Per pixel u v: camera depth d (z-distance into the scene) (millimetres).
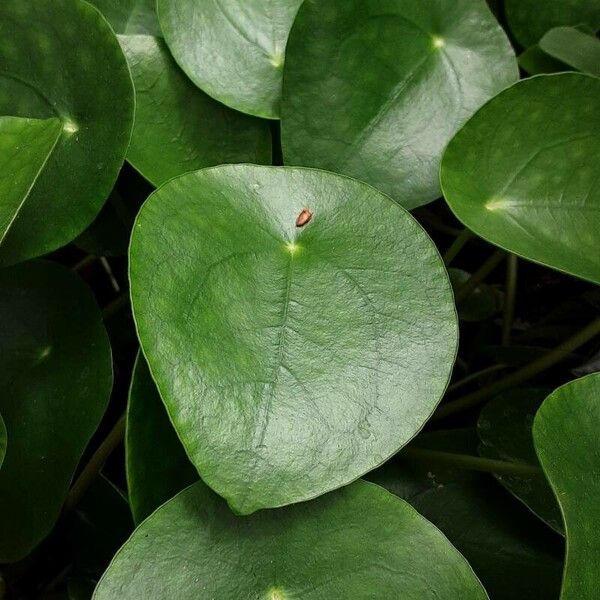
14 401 320
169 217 281
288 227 297
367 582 271
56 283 334
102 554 345
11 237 309
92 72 312
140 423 284
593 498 279
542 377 423
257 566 271
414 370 279
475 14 345
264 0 351
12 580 353
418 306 286
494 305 423
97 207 311
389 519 277
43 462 310
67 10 306
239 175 298
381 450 270
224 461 260
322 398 272
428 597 270
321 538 275
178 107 340
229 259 283
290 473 264
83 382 317
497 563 320
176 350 264
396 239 294
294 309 282
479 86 345
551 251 313
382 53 335
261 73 345
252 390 268
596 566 270
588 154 324
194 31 339
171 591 264
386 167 334
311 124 332
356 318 284
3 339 329
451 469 343
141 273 268
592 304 434
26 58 315
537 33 409
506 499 333
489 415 353
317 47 327
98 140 314
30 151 277
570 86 312
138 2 358
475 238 453
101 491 346
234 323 275
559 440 281
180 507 271
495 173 327
